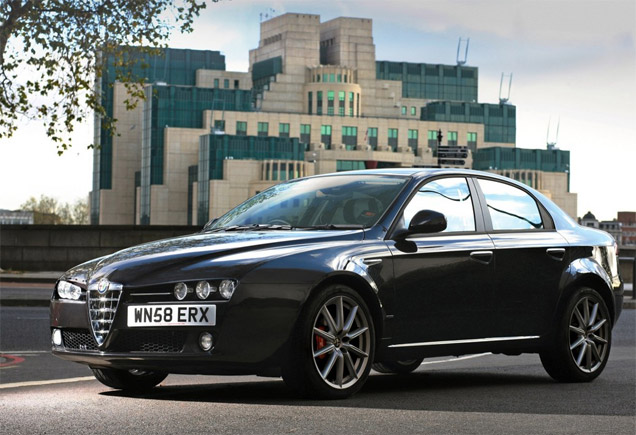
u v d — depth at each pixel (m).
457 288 7.11
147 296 6.11
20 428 5.19
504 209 7.76
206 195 186.75
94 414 5.65
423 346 6.93
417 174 7.36
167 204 197.50
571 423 5.52
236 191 186.25
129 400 6.30
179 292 6.06
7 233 31.45
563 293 7.83
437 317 6.99
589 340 8.04
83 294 6.38
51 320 6.57
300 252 6.32
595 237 8.37
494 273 7.36
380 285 6.63
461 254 7.15
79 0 26.44
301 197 7.39
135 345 6.13
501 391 7.11
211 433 5.02
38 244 31.39
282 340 6.08
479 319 7.27
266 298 6.06
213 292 6.03
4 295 20.78
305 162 190.88
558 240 7.95
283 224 7.09
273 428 5.17
